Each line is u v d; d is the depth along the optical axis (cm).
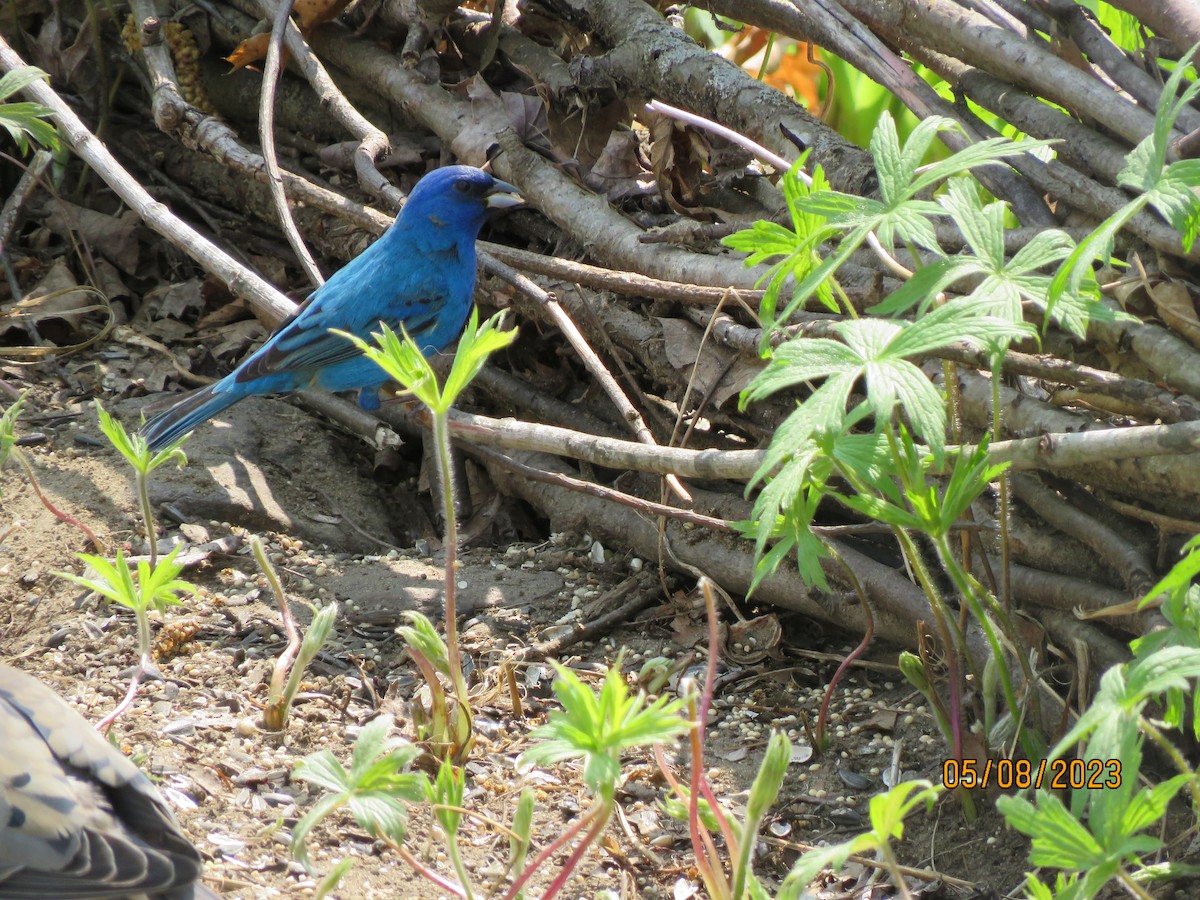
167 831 497
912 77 932
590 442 779
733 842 557
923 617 791
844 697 820
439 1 1138
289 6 1152
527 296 984
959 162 555
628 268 994
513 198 1011
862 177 930
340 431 1147
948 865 684
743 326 905
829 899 669
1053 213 845
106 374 1152
